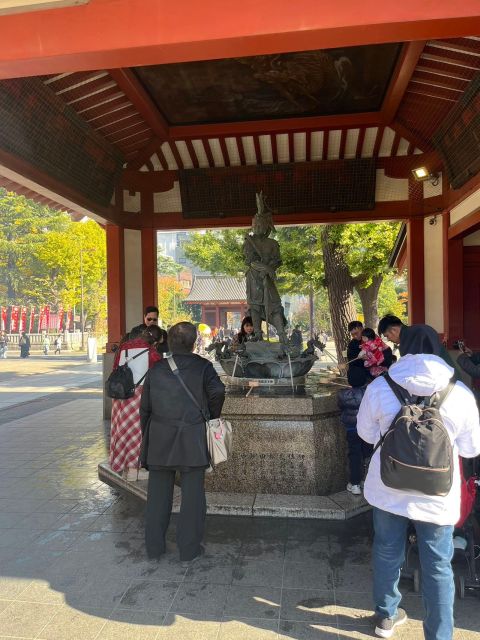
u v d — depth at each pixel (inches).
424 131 298.5
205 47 118.6
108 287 338.6
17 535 141.9
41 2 117.5
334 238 474.6
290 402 159.9
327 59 245.1
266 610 102.4
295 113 307.1
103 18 118.0
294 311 1870.1
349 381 157.4
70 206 286.8
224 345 200.1
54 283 1471.5
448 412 85.3
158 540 125.7
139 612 102.1
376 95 285.3
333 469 165.0
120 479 185.2
